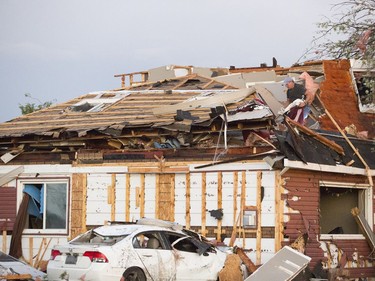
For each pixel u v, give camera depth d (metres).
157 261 15.52
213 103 20.58
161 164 20.09
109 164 20.69
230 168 19.45
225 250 17.75
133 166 20.42
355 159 21.12
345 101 24.02
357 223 21.36
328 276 19.48
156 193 20.16
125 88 26.75
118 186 20.55
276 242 18.80
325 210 21.95
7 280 15.79
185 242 16.34
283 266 16.30
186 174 19.89
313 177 19.80
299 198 19.30
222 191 19.48
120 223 17.70
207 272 16.31
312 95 23.28
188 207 19.80
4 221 21.44
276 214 18.86
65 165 21.16
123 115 21.94
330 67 24.45
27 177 21.47
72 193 20.98
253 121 18.91
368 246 21.30
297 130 19.62
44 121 22.30
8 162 21.73
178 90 24.86
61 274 15.16
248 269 17.95
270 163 18.72
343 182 20.78
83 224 20.73
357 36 19.59
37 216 21.45
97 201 20.70
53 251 15.57
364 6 19.59
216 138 19.77
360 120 23.84
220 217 19.39
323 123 22.78
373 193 21.66
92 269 14.78
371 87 19.66
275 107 20.22
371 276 21.20
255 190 19.12
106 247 15.01
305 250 19.08
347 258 20.56
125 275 14.98
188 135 19.83
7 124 22.78
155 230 15.92
